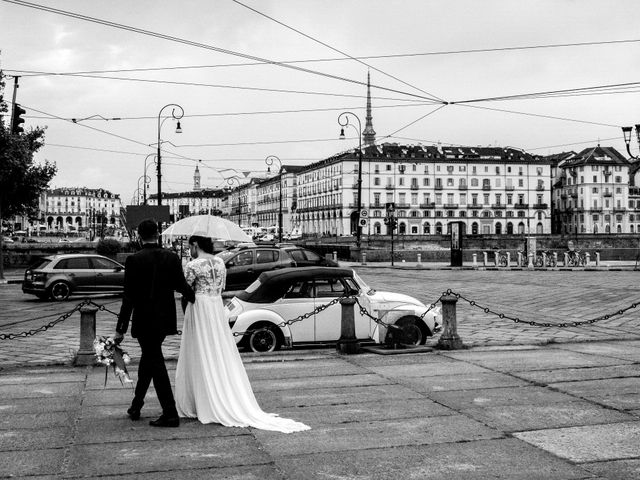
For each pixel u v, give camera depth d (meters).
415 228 115.38
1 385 7.91
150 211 39.34
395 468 4.88
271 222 148.62
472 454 5.21
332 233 117.06
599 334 12.89
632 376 8.29
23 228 115.06
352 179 113.00
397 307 10.96
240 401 6.15
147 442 5.52
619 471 4.79
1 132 28.69
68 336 13.19
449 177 116.94
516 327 13.93
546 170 120.94
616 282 27.89
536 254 44.78
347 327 10.18
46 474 4.73
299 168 143.12
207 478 4.66
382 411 6.58
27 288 20.84
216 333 6.21
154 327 5.93
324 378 8.24
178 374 6.30
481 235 85.06
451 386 7.75
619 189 121.12
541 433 5.79
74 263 21.11
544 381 8.01
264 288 10.68
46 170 36.16
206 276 6.21
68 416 6.38
